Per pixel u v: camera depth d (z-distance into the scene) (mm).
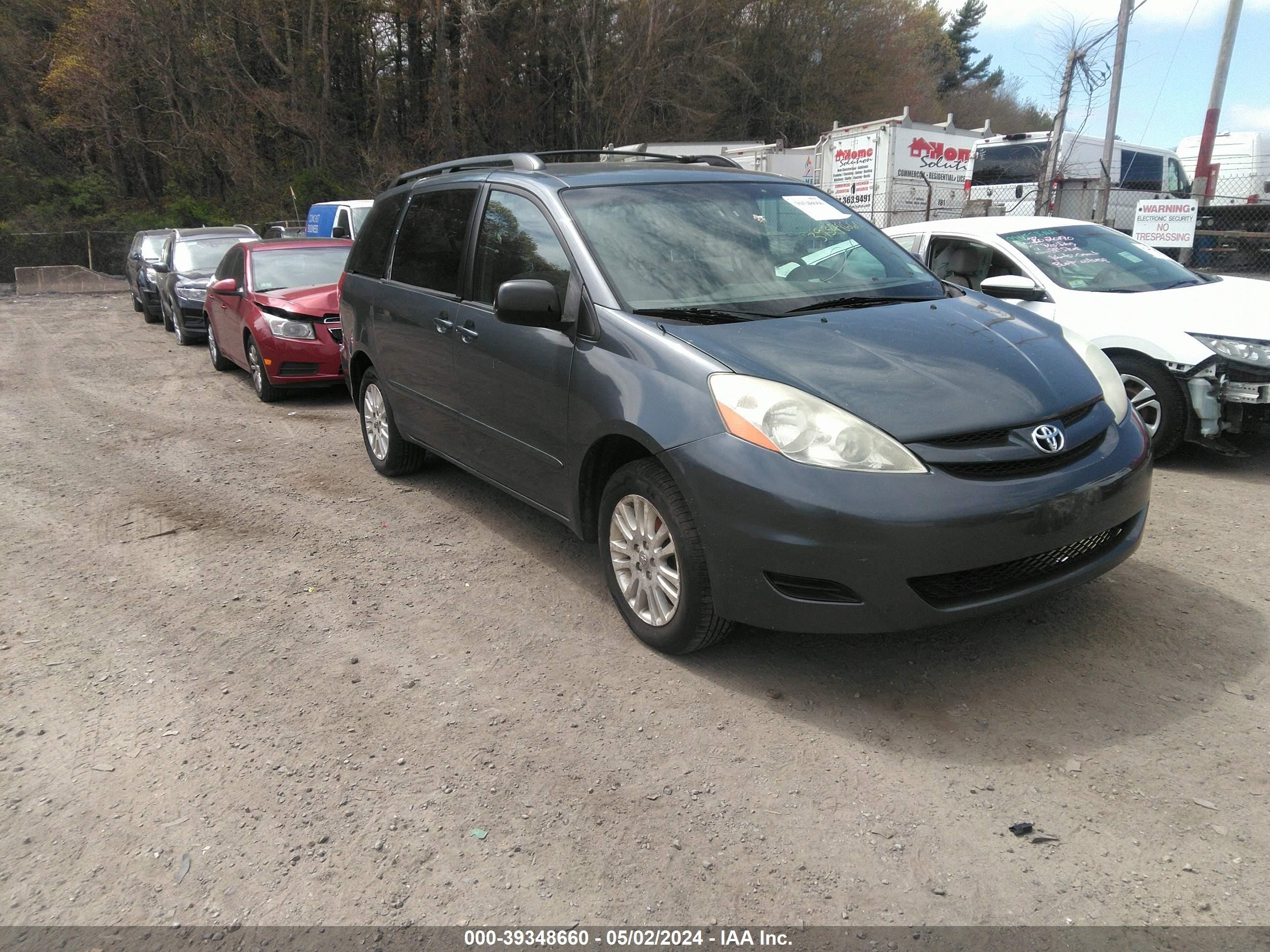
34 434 7801
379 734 3100
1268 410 5352
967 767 2795
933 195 19188
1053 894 2281
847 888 2338
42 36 40062
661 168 4531
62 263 34281
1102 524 3141
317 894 2383
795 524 2922
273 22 36656
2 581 4531
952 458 2934
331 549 4840
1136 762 2781
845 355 3279
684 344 3326
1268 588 3932
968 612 2980
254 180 37094
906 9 42656
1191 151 23141
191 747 3064
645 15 34000
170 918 2322
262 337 8555
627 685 3354
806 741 2961
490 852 2512
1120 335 5781
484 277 4461
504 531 5027
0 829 2689
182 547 4938
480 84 35625
